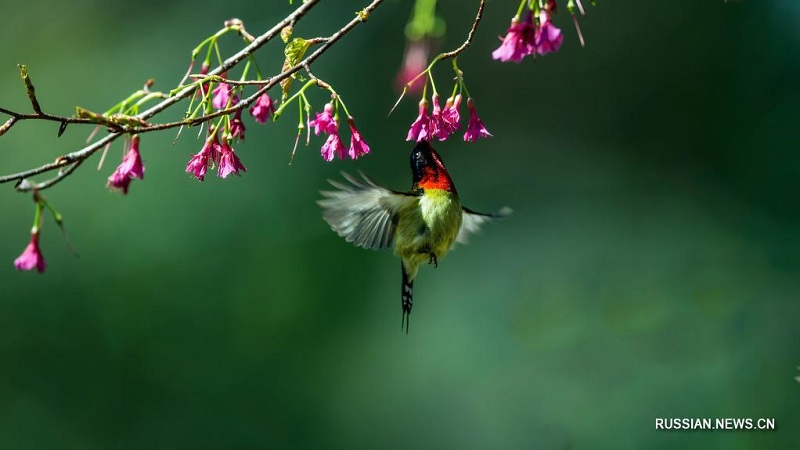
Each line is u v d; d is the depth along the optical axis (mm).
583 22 14766
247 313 12547
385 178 13922
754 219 11969
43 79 14102
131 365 12156
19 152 13141
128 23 14516
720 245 11273
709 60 13922
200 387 12141
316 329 12609
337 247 13039
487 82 14742
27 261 4074
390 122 14164
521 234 12930
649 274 10242
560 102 14664
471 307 11781
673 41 14250
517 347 10430
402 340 12211
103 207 12609
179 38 14164
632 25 14430
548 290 10586
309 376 12305
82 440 11766
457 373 11188
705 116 13797
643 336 9352
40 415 11852
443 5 14828
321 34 14398
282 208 13078
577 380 9453
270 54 13883
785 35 13469
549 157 14352
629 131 14188
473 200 13859
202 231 12734
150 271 12539
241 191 13031
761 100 13320
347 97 14125
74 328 12281
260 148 13266
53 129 13305
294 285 12789
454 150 14398
